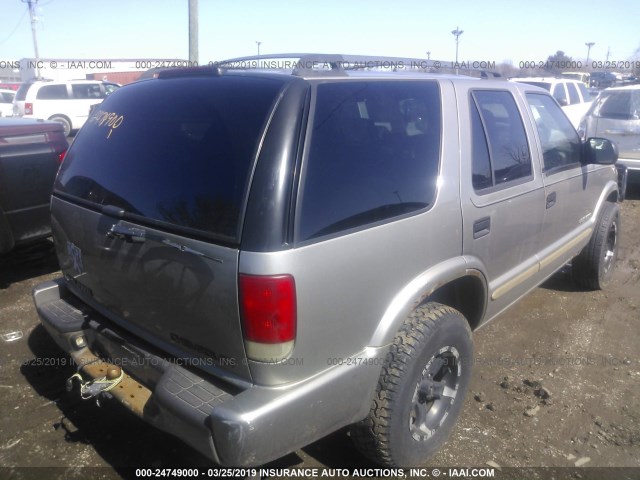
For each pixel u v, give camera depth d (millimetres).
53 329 2861
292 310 2004
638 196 9359
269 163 2027
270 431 2014
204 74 2584
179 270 2168
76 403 3279
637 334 4285
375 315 2355
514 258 3416
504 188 3158
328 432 2281
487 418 3211
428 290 2570
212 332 2135
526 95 3691
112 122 2791
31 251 5535
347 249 2172
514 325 4398
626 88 9234
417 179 2572
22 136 4668
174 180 2281
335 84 2352
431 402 2844
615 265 5477
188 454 2865
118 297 2545
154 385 2445
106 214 2490
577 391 3490
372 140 2412
